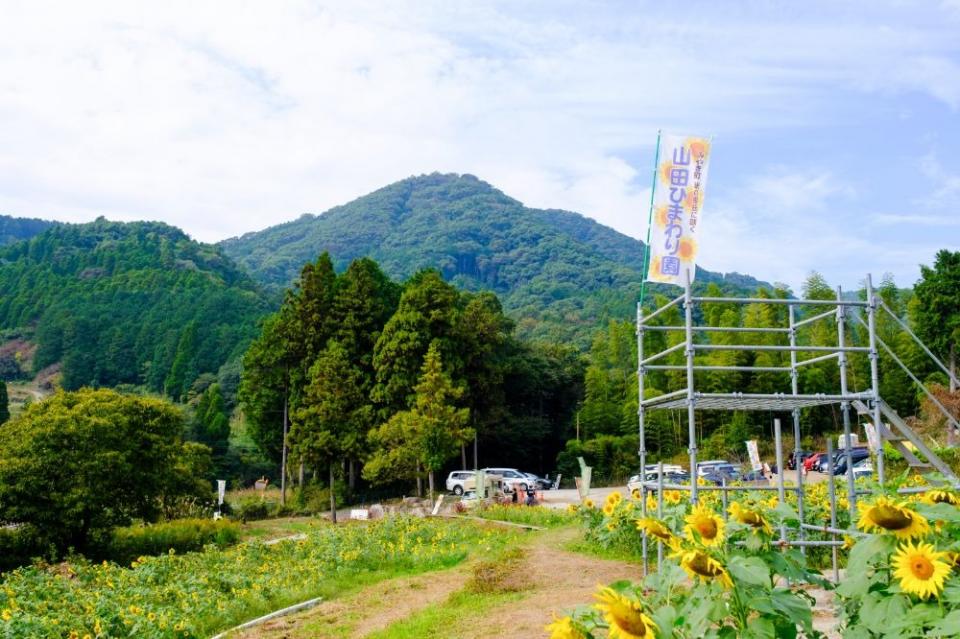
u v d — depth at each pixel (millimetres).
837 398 8383
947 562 3824
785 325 45562
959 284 38938
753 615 4004
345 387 39469
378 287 48344
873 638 3873
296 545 18500
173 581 14234
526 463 53625
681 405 9227
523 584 11266
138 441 25203
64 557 21391
